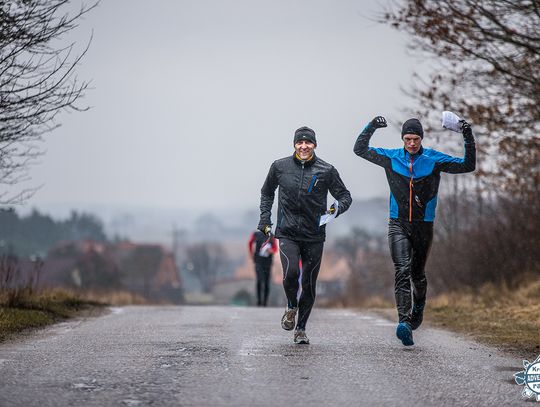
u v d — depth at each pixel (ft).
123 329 73.46
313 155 61.93
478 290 128.77
